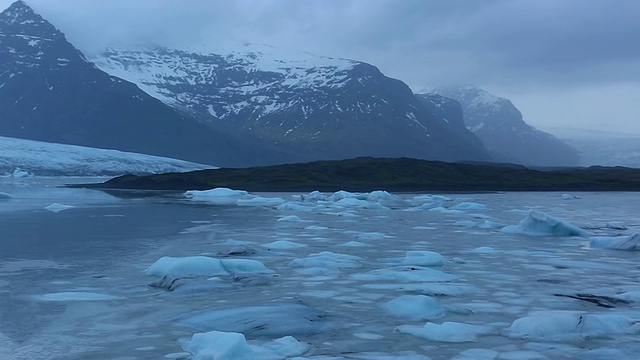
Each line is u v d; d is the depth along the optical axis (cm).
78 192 3650
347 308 690
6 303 705
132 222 1712
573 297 757
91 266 956
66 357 518
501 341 571
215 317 633
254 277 845
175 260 905
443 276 885
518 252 1163
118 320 634
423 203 2858
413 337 582
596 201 3158
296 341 557
